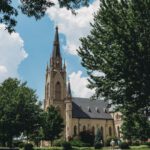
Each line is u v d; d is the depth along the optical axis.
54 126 79.69
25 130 57.69
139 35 21.16
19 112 55.38
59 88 119.38
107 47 22.86
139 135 34.78
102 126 119.25
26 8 13.37
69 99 114.25
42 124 58.62
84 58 24.19
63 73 121.56
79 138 100.62
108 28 22.28
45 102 121.19
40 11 13.46
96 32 23.62
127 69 21.62
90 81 24.41
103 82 23.52
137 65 21.38
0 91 58.28
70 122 111.75
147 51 20.95
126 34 21.31
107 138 107.56
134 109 23.95
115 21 21.89
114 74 22.36
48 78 121.88
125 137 38.78
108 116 122.62
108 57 22.19
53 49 126.19
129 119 31.95
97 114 121.12
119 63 21.72
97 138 99.75
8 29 13.15
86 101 124.62
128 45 21.34
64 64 123.06
